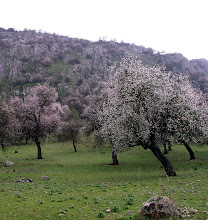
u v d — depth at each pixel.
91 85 178.62
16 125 44.84
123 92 24.05
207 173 22.75
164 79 25.53
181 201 11.73
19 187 18.61
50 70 191.00
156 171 28.78
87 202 12.44
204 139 39.78
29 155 52.50
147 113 23.41
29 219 9.82
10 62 187.25
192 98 28.62
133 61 26.17
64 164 39.56
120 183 20.14
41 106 50.34
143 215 8.91
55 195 14.91
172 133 25.97
